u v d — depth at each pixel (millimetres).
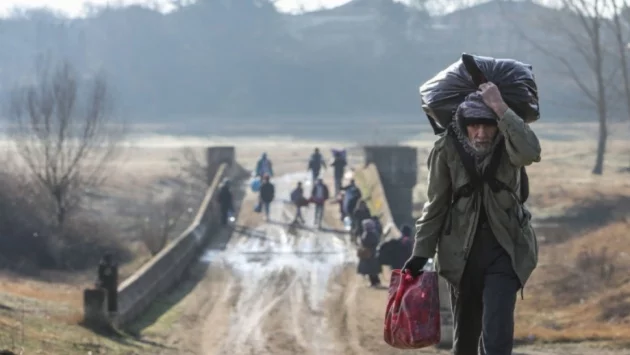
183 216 73312
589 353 27297
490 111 8453
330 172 98125
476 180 8641
